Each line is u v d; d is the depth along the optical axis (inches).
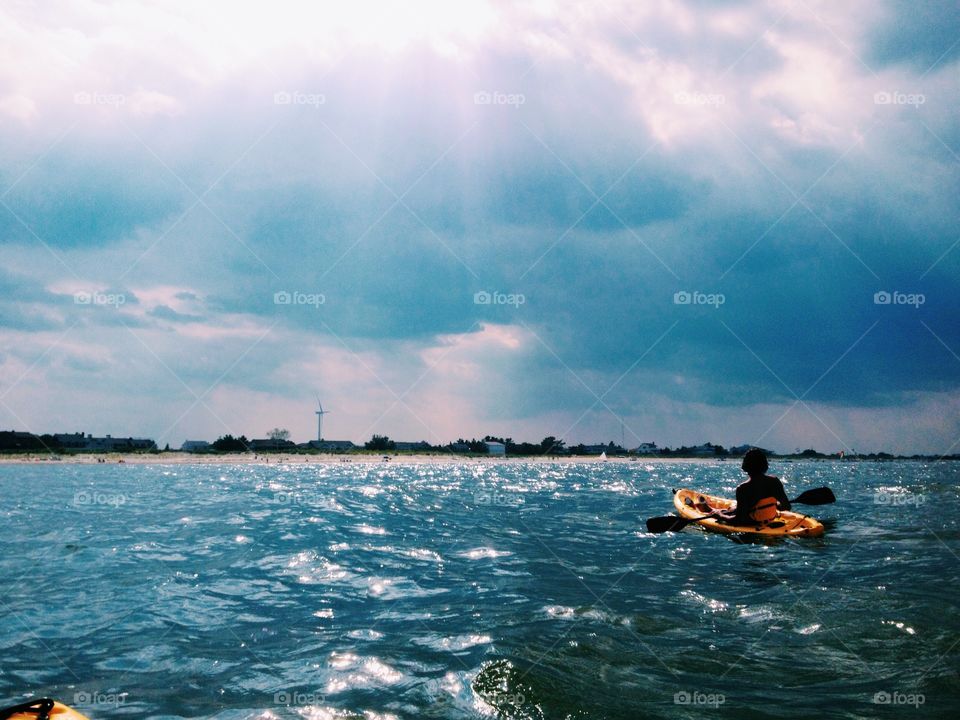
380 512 526.6
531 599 236.2
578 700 143.3
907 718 132.6
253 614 220.7
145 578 274.7
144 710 143.6
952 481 1084.5
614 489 855.1
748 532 387.5
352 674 163.0
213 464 1724.9
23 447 2425.0
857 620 202.4
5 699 150.9
